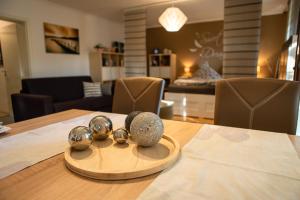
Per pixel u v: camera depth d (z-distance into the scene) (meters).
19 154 0.78
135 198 0.51
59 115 1.38
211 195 0.52
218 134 0.97
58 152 0.79
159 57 6.43
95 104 3.72
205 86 4.05
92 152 0.76
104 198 0.51
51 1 3.97
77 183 0.58
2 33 3.89
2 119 3.92
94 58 4.95
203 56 6.03
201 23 5.91
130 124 0.85
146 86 1.50
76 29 4.60
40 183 0.58
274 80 1.18
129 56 4.61
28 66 3.73
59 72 4.30
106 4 4.16
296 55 2.65
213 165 0.67
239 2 3.41
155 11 4.71
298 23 2.76
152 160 0.70
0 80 4.23
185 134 0.97
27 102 3.05
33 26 3.74
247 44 3.42
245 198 0.51
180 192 0.53
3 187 0.57
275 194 0.52
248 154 0.75
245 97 1.22
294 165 0.67
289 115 1.11
